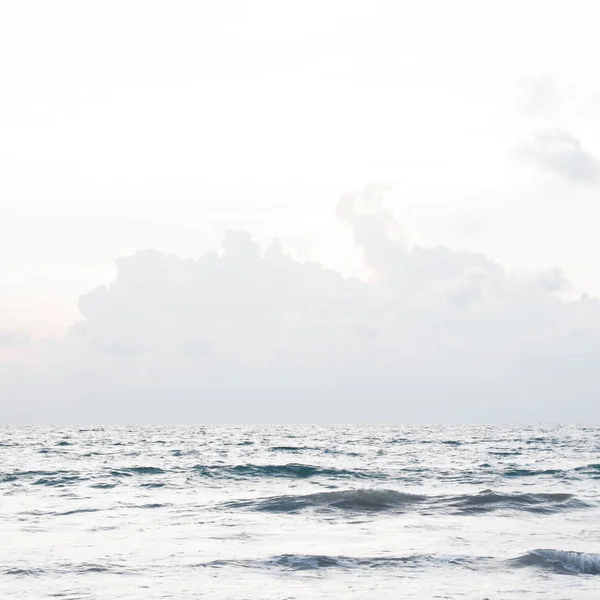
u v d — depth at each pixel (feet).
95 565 52.37
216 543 62.64
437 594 44.52
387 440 354.54
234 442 320.91
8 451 228.22
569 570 51.44
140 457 197.36
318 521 77.30
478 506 88.12
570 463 174.70
